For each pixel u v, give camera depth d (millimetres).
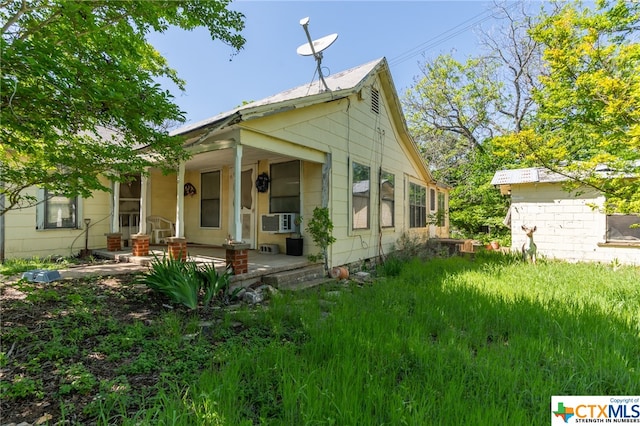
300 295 4688
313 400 1856
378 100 8828
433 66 18734
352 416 1714
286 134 5680
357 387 1974
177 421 1676
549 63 5215
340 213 7082
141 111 3143
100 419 1747
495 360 2391
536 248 8328
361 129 7977
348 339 2729
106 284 4648
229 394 1897
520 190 9273
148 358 2479
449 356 2520
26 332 2830
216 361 2465
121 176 4238
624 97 4488
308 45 7719
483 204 15977
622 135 4777
